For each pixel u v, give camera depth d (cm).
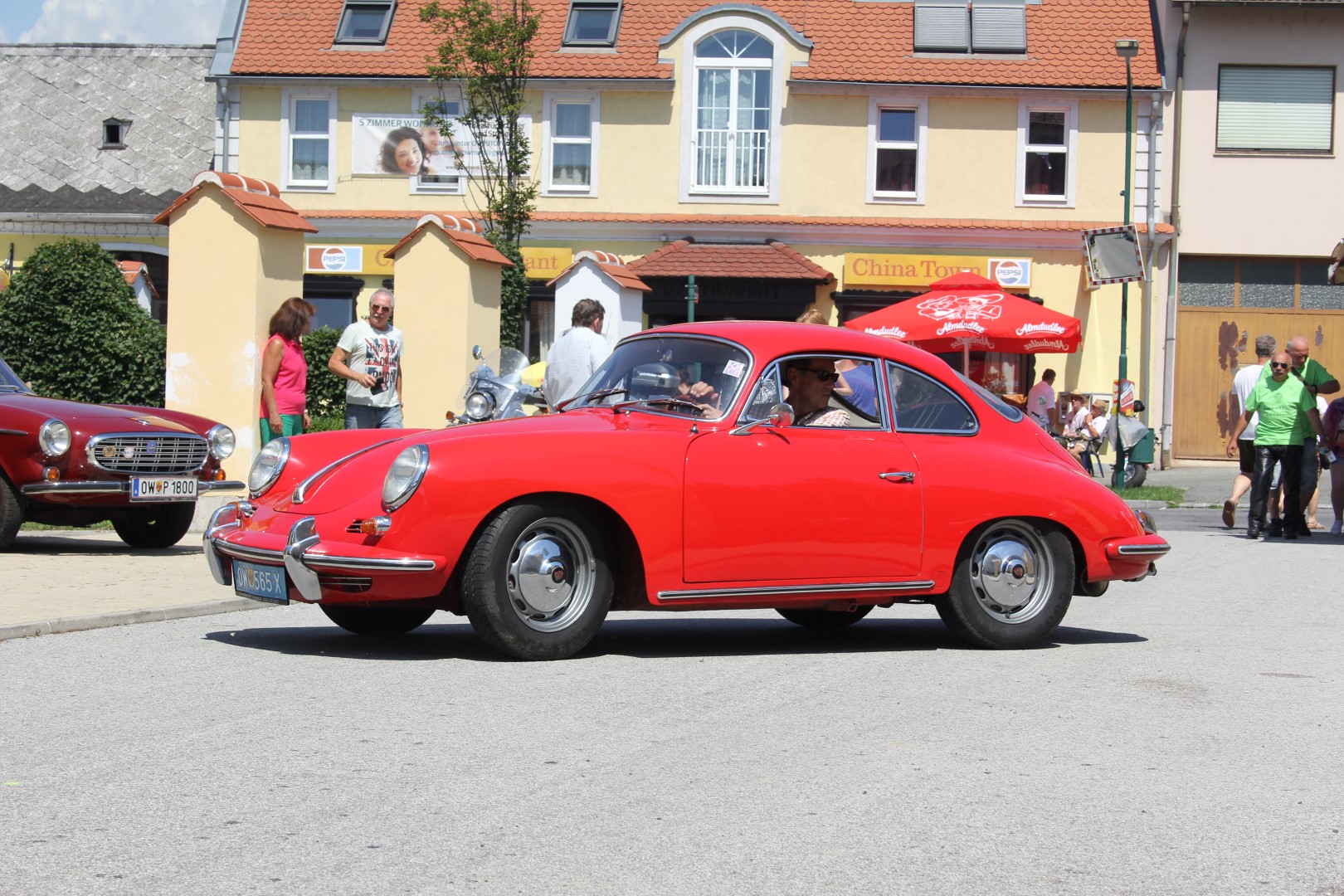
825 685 629
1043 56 2739
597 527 662
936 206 2748
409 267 1600
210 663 653
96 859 375
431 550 631
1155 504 1997
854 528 693
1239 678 666
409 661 663
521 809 428
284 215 1366
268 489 712
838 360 716
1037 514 728
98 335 1916
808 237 2753
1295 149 2756
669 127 2783
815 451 692
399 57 2794
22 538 1209
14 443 1053
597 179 2795
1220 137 2761
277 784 449
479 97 2609
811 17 2808
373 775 462
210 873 366
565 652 663
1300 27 2734
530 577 652
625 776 468
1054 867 386
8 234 3041
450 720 541
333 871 369
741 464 675
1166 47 2769
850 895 360
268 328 1343
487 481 635
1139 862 392
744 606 687
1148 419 2744
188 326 1329
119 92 3256
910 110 2761
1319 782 482
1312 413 1479
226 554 693
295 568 642
